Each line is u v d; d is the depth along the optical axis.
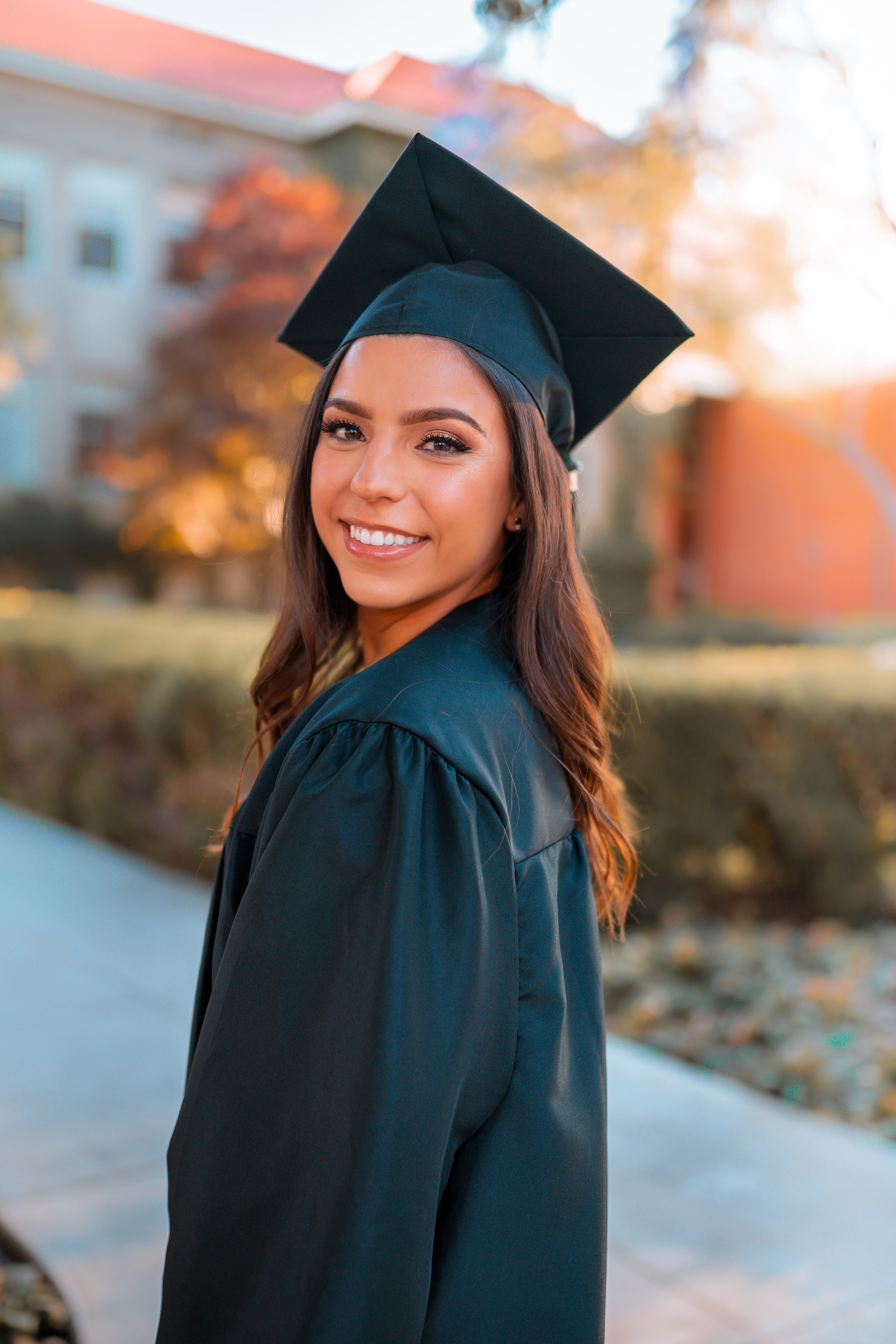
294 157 20.27
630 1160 3.09
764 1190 2.93
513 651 1.11
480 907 0.89
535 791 1.03
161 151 20.44
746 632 17.92
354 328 1.10
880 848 5.44
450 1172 0.94
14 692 8.39
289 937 0.91
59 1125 3.25
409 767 0.91
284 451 1.57
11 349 19.84
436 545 1.05
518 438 1.06
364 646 1.27
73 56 19.00
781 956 4.86
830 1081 3.72
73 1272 2.51
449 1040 0.86
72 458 20.77
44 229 19.95
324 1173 0.85
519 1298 0.95
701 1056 4.01
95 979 4.52
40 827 7.55
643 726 5.04
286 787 0.97
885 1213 2.83
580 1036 1.06
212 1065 0.94
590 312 1.16
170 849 6.73
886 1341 2.31
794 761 5.12
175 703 6.16
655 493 23.06
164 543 20.66
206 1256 0.93
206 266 18.73
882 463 19.69
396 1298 0.83
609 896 1.28
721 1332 2.34
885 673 5.70
